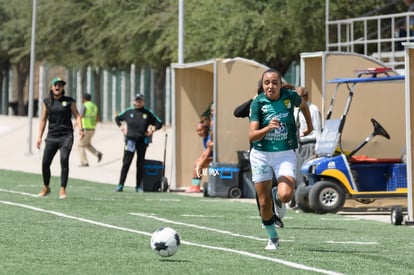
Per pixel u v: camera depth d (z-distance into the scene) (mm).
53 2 102875
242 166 42281
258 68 44688
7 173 57031
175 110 47750
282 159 22906
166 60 88938
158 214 32812
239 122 44625
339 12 64750
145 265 20297
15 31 124438
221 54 67562
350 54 40719
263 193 23172
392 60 53094
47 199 37969
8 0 125625
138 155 45406
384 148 39562
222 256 21875
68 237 25281
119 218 30953
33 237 25188
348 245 24750
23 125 98625
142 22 84938
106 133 85562
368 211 36250
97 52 98688
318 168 34562
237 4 68062
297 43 65875
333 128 35250
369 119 39875
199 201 39688
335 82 35625
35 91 160125
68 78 123938
